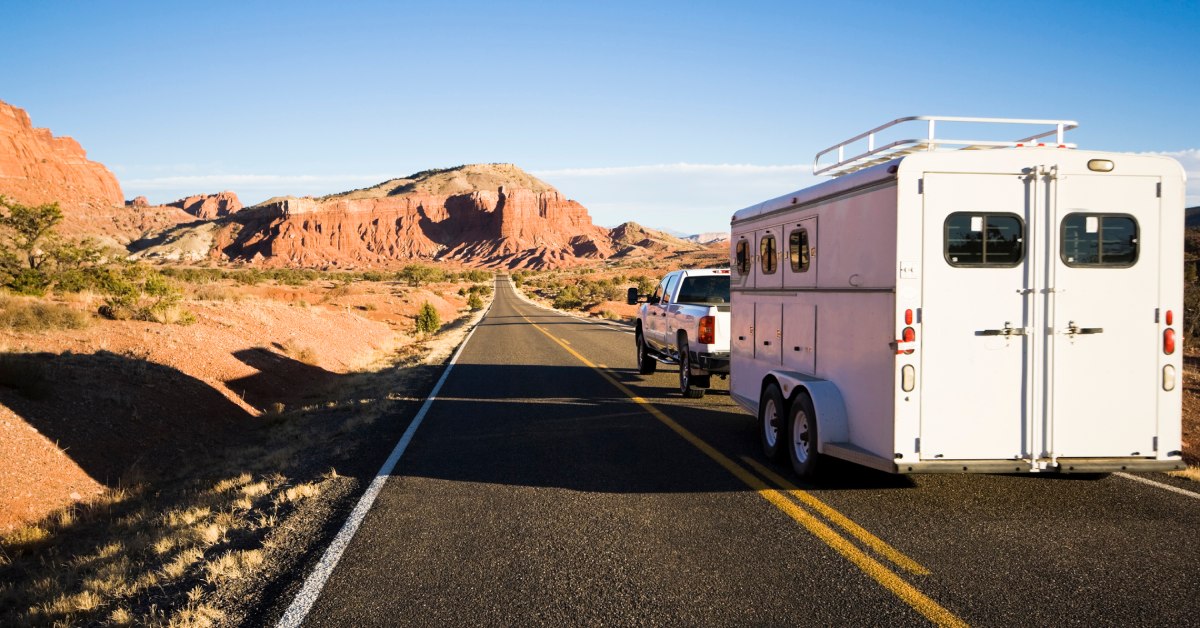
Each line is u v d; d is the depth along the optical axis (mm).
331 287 74125
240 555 4758
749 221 8359
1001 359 5305
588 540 4910
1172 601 3830
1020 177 5266
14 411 8539
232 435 10938
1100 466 5328
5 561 6090
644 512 5535
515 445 8117
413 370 16266
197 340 15039
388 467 7160
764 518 5352
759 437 8438
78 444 8688
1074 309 5312
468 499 5965
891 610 3750
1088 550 4613
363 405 11523
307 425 10484
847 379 6031
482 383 13805
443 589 4105
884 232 5434
